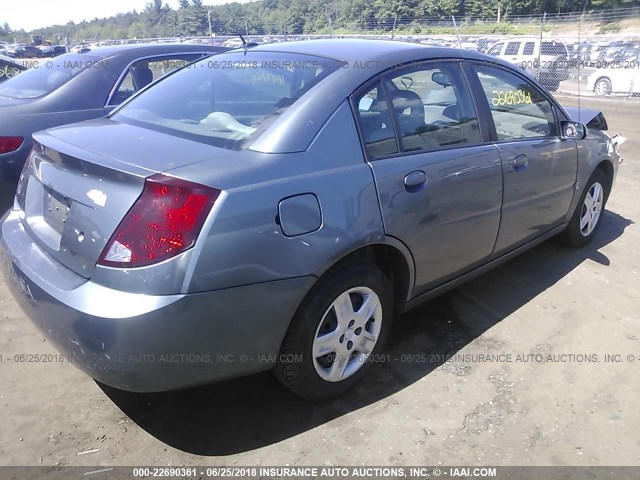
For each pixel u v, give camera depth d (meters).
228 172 2.18
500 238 3.45
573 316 3.54
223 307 2.14
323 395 2.66
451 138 3.06
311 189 2.34
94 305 2.07
